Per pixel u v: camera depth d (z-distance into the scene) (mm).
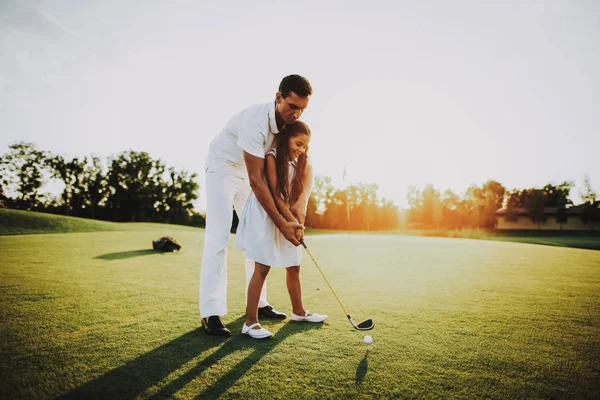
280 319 2605
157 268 4855
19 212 16984
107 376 1600
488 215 51969
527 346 2025
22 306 2709
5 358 1760
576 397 1474
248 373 1654
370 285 3906
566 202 53188
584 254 7938
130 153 47844
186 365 1730
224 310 2314
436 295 3373
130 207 47969
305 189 2678
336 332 2260
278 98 2344
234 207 2906
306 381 1585
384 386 1548
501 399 1454
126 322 2373
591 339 2146
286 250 2451
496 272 4941
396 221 60500
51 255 5953
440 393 1495
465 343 2064
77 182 46219
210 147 2656
